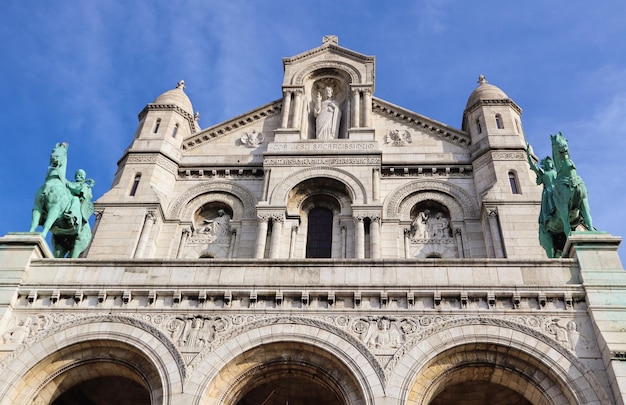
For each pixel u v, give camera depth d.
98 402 20.14
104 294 18.19
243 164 30.64
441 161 30.16
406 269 18.38
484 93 32.66
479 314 17.33
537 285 17.78
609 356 15.87
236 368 16.95
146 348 17.06
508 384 17.00
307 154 29.75
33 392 17.02
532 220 26.20
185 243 28.20
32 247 19.39
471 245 27.06
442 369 16.75
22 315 17.97
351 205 27.98
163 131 31.36
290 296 17.94
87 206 23.16
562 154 20.83
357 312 17.53
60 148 22.55
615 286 17.48
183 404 15.94
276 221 27.38
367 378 16.17
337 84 35.25
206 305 17.91
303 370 17.12
